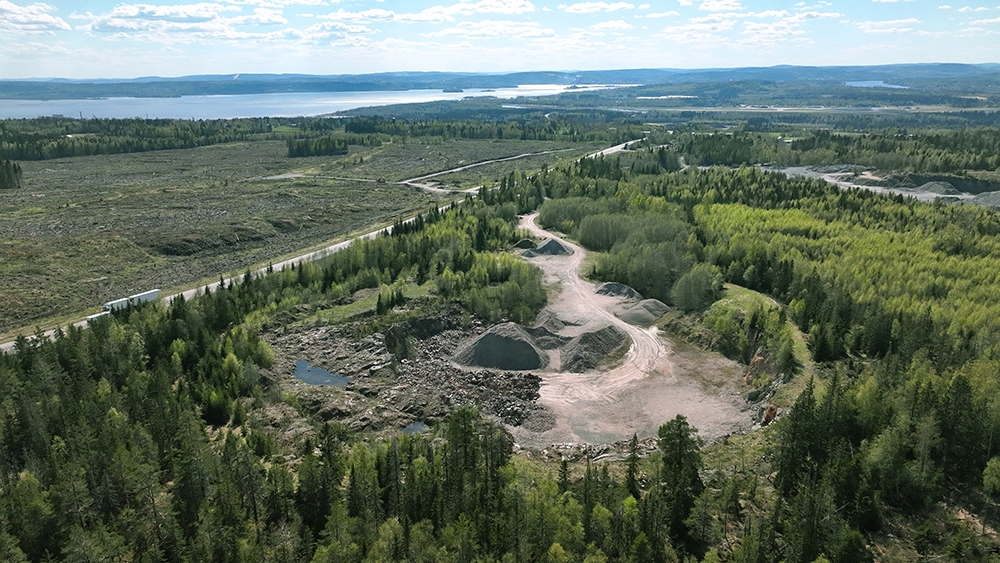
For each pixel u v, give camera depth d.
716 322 99.31
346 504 53.81
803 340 91.31
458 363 94.62
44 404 69.56
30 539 48.88
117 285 129.12
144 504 52.53
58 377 77.06
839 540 46.34
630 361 94.00
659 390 86.12
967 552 46.97
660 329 104.44
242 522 51.56
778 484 56.81
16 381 73.94
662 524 49.75
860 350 86.25
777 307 100.12
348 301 115.00
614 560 48.12
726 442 69.00
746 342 94.62
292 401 81.00
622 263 123.31
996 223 141.00
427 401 82.25
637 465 62.31
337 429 73.38
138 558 47.31
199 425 68.19
